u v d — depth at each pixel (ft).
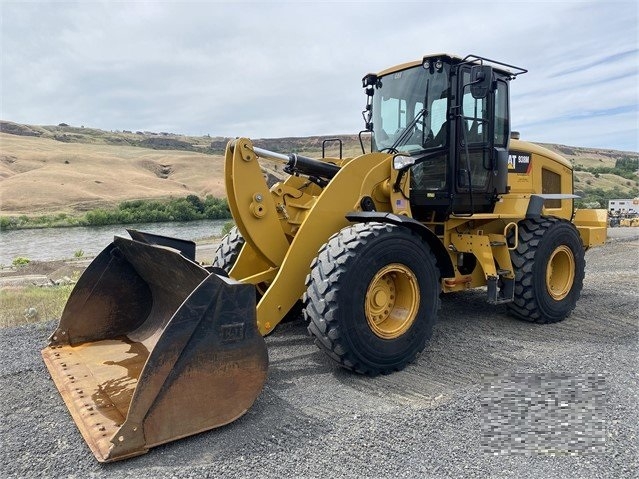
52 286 30.50
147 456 8.52
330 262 11.55
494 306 19.47
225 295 9.16
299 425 9.52
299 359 13.17
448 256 13.66
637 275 26.21
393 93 16.63
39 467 8.23
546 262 16.72
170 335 8.66
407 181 14.55
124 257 13.29
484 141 16.31
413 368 12.59
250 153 12.89
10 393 11.19
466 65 15.17
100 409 9.55
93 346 12.85
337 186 13.20
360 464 8.24
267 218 13.24
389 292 12.66
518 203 16.97
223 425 9.34
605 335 15.58
